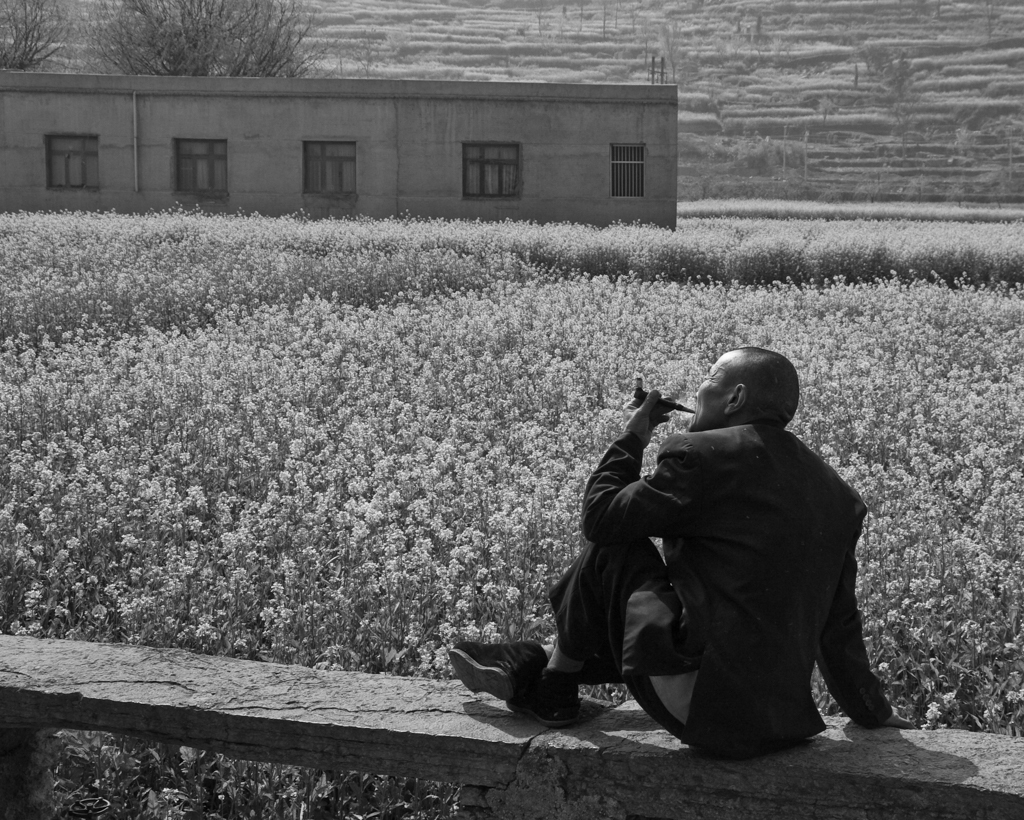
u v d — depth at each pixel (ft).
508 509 21.76
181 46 153.79
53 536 21.07
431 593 18.71
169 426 30.22
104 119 105.70
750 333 46.91
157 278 55.31
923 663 16.44
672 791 10.36
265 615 17.17
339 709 11.42
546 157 105.70
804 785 10.01
